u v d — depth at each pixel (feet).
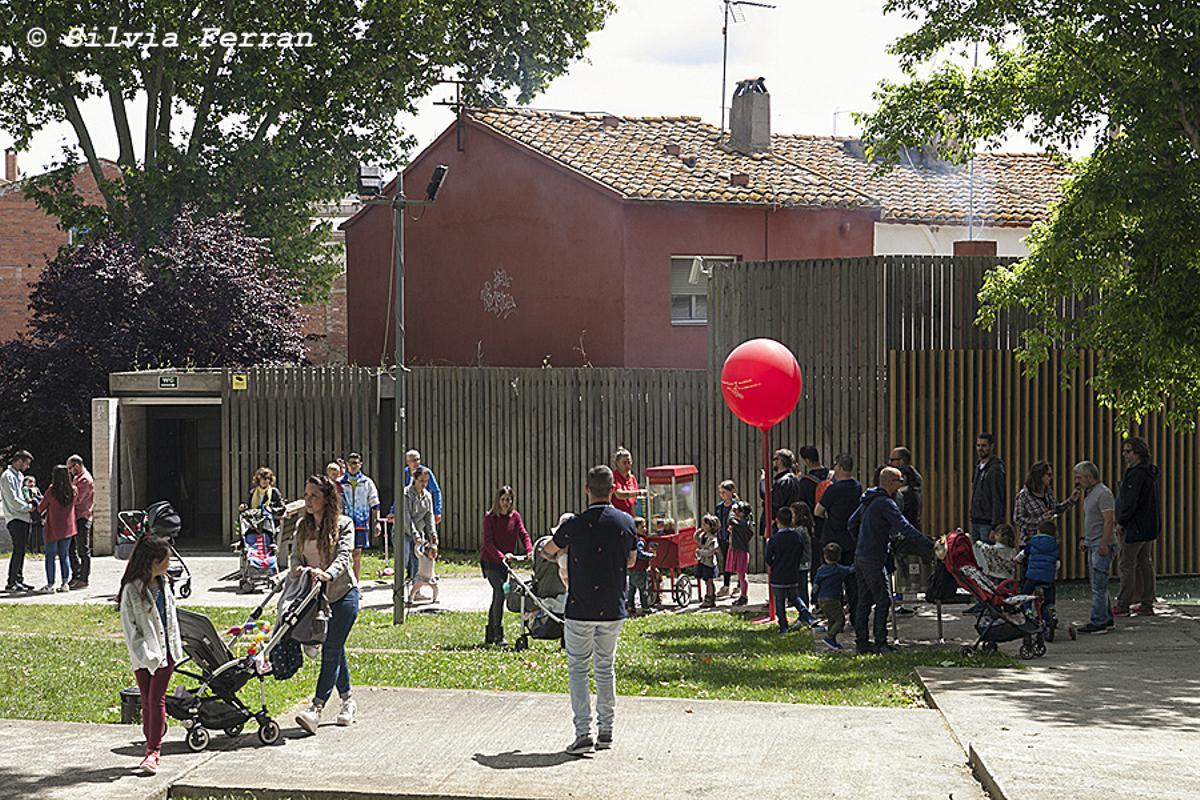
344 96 119.85
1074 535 71.97
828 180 102.22
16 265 153.69
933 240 102.89
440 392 89.51
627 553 33.58
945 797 29.22
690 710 37.50
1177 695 39.55
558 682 43.27
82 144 119.55
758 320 78.48
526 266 102.42
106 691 42.34
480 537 88.84
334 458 90.27
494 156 104.94
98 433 88.79
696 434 84.48
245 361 109.91
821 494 58.39
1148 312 56.59
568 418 86.89
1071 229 58.75
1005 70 63.77
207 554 88.02
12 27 111.14
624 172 97.50
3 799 29.32
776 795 29.35
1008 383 72.49
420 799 29.55
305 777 31.07
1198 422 73.56
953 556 48.11
